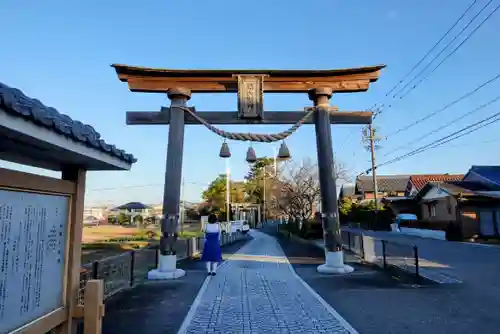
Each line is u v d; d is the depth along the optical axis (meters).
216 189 55.97
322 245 18.47
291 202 28.27
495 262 12.00
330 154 9.96
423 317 5.36
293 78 10.16
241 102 9.80
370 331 4.73
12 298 2.47
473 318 5.31
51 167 3.46
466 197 23.17
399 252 14.69
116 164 3.53
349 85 10.21
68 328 3.17
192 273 9.65
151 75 9.82
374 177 34.00
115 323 5.10
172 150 9.57
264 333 4.68
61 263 3.18
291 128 9.98
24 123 2.20
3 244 2.39
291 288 7.56
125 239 25.62
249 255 14.93
